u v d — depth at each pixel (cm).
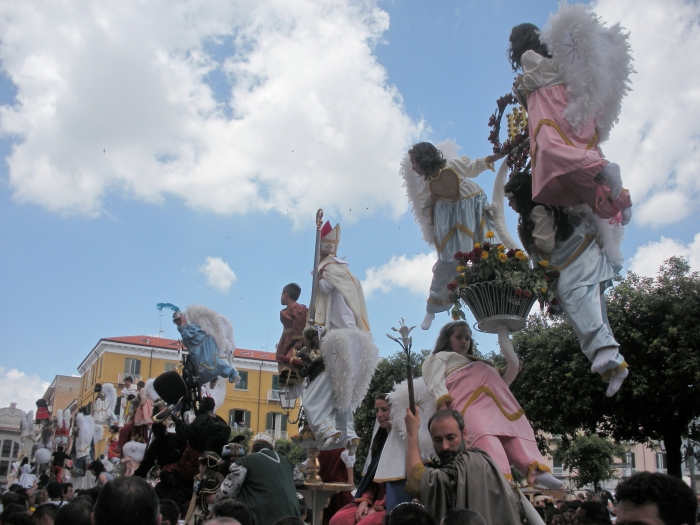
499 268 606
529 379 2559
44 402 2381
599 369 574
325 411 866
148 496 338
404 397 625
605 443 4162
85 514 423
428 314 765
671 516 286
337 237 1095
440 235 747
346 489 870
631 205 562
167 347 6225
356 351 901
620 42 599
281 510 649
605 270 607
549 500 1334
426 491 434
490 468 436
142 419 1484
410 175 796
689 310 2270
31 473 2272
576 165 566
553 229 618
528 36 655
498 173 741
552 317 652
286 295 1067
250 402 5581
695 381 2161
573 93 598
